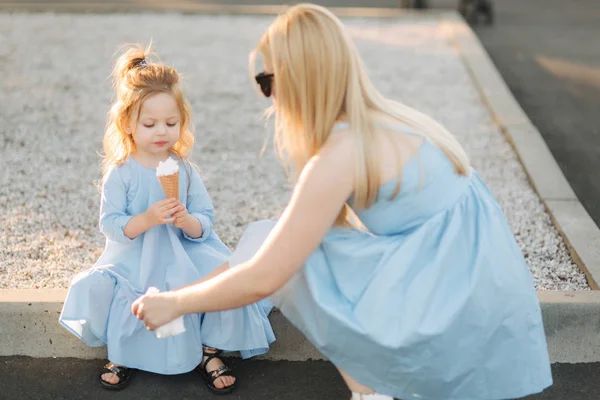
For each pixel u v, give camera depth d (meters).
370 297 2.38
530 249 3.98
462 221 2.44
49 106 6.24
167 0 11.80
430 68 7.66
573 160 5.59
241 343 2.97
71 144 5.46
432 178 2.38
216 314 2.96
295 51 2.30
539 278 3.65
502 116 6.10
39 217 4.29
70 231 4.13
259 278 2.30
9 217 4.28
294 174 2.55
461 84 7.15
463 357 2.38
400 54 8.20
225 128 5.90
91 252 3.89
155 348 2.93
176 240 2.96
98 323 2.89
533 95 7.23
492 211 2.49
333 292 2.46
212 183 4.87
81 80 6.93
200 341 2.96
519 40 9.45
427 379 2.40
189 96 6.64
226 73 7.33
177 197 2.84
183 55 7.90
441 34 9.18
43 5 10.14
